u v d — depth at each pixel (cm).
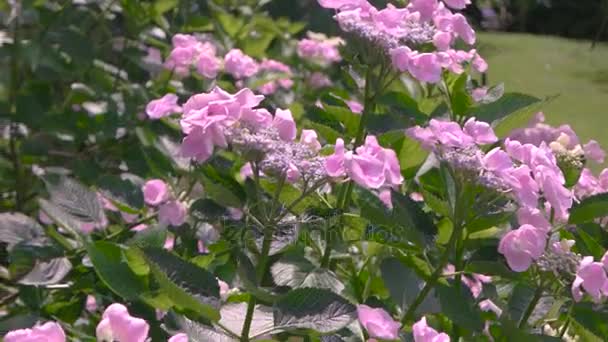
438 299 167
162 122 214
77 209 168
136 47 260
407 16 174
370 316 151
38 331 138
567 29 834
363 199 167
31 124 235
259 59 307
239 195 153
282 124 153
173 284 144
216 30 299
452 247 161
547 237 159
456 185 158
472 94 204
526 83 644
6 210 240
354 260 195
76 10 266
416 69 168
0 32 242
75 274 183
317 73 327
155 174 212
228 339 151
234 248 170
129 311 156
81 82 257
